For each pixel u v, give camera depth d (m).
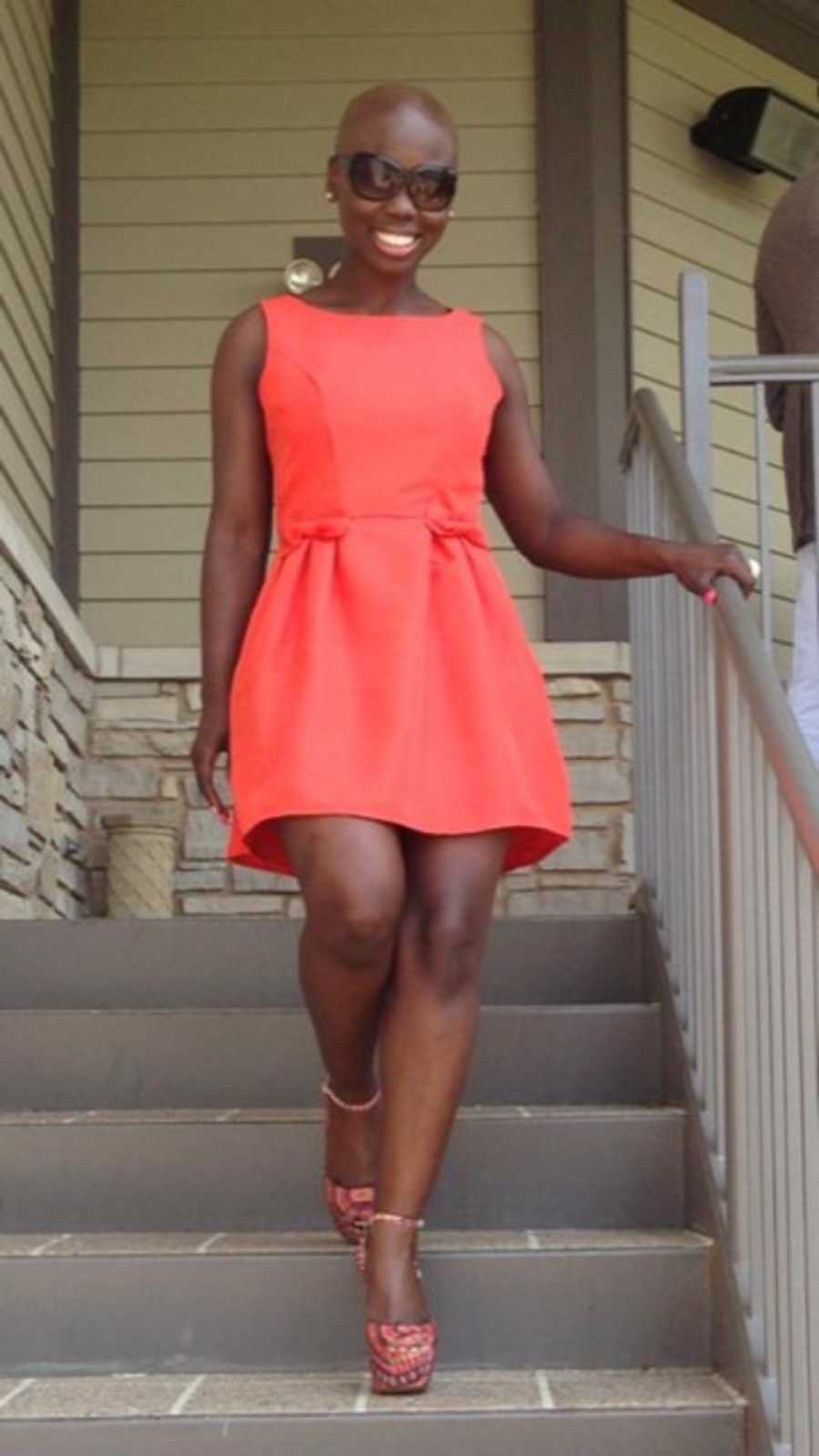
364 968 3.29
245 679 3.39
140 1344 3.57
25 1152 3.95
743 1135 3.46
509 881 6.93
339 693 3.32
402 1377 3.30
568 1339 3.59
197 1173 3.93
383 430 3.41
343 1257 3.59
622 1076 4.30
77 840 6.79
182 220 7.34
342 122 3.54
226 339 3.54
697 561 3.55
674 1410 3.25
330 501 3.42
